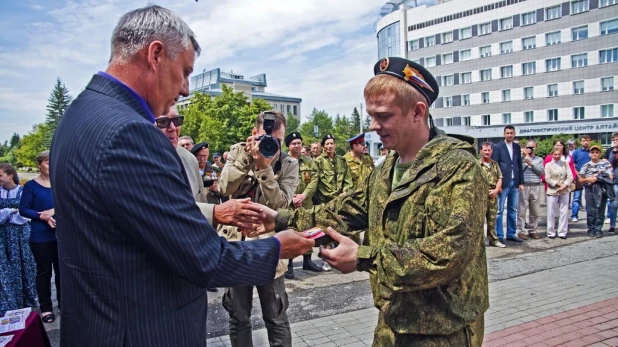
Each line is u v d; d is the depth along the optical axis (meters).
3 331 1.86
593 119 37.88
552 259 6.27
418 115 1.64
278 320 2.97
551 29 39.59
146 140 1.23
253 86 106.81
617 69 36.25
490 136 43.94
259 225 2.08
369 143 42.91
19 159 72.44
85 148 1.21
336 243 1.70
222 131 46.00
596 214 7.88
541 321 4.04
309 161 6.27
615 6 35.81
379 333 1.71
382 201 1.71
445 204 1.48
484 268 1.66
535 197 7.79
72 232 1.25
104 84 1.36
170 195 1.22
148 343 1.25
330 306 4.64
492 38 43.44
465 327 1.58
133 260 1.23
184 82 1.50
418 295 1.53
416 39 49.50
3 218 4.71
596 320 4.03
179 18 1.46
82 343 1.27
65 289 1.31
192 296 1.38
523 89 41.81
